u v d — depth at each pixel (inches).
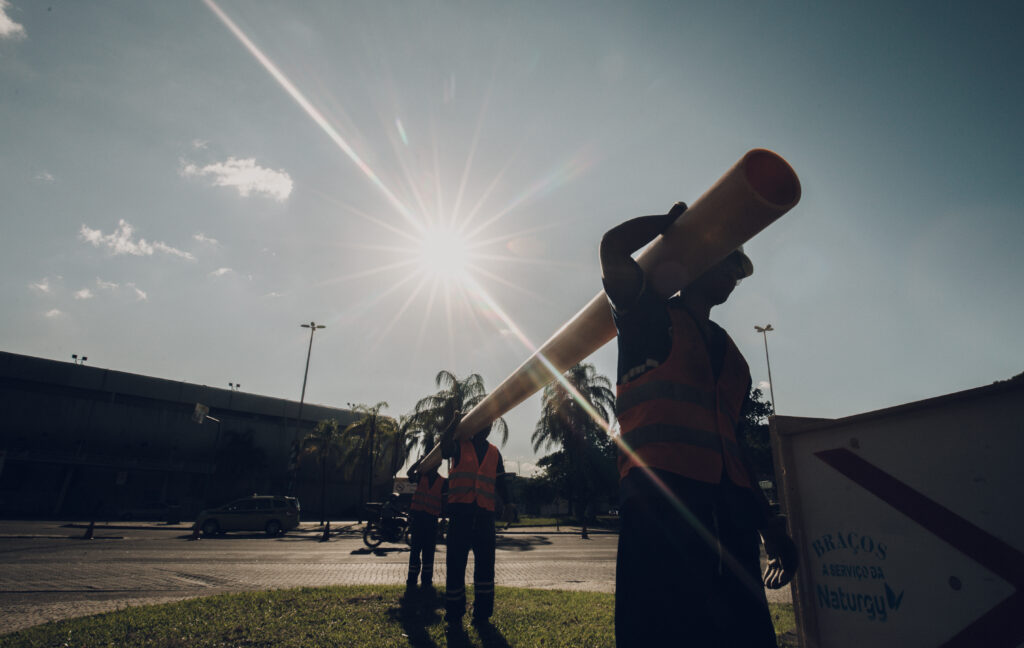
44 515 1688.0
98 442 1957.4
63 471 1908.2
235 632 161.0
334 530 1178.6
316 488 2301.9
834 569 93.4
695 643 47.0
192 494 2103.8
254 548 629.3
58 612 209.9
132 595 261.9
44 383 1910.7
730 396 60.3
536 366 87.3
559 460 1797.5
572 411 1507.1
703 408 53.6
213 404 2224.4
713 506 51.0
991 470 69.4
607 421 1519.4
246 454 2158.0
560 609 208.7
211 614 186.9
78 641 149.6
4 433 1803.6
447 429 183.3
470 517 182.9
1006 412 68.2
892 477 83.7
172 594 267.0
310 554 567.8
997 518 68.1
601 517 1945.1
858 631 88.0
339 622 177.9
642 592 49.4
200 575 353.4
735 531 54.1
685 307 59.8
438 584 290.4
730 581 52.2
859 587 88.3
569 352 74.2
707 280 62.0
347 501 2342.5
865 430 89.3
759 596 54.1
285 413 2379.4
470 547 184.9
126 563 414.6
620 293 51.5
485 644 154.0
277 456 2293.3
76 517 1630.2
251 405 2304.4
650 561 49.8
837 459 94.6
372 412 1471.5
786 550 62.6
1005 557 66.9
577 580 368.2
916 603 78.4
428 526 255.3
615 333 66.7
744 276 64.2
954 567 73.2
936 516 76.2
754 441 1056.2
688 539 48.9
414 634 163.3
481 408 137.3
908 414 81.8
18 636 155.4
